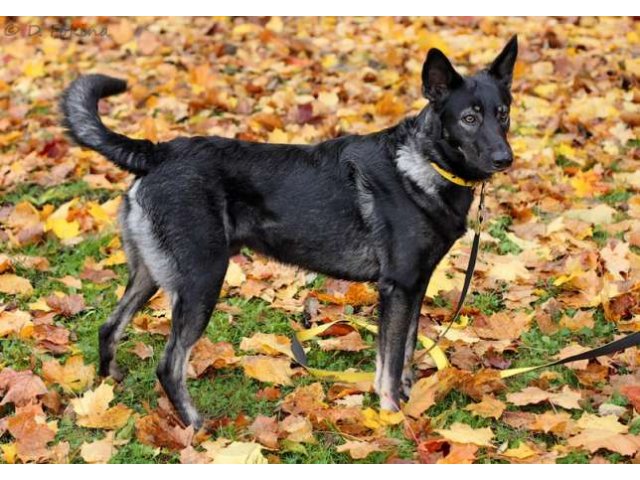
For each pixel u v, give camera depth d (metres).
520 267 5.45
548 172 6.72
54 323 5.01
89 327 4.99
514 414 4.15
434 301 5.26
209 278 4.14
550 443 3.98
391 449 3.91
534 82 8.21
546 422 3.98
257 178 4.23
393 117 7.58
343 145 4.32
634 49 8.97
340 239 4.26
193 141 4.27
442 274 5.38
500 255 5.73
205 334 4.96
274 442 3.90
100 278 5.48
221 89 8.23
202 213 4.12
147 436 3.96
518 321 4.89
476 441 3.85
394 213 4.15
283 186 4.23
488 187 6.54
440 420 4.13
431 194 4.13
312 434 4.02
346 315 5.16
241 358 4.64
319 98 7.91
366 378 4.48
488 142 4.05
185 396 4.17
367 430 4.08
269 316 5.20
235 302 5.31
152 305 5.18
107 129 4.20
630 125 7.40
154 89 8.24
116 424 4.10
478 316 4.98
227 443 3.96
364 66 8.81
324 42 9.34
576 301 5.11
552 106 7.69
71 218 6.07
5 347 4.75
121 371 4.57
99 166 6.82
